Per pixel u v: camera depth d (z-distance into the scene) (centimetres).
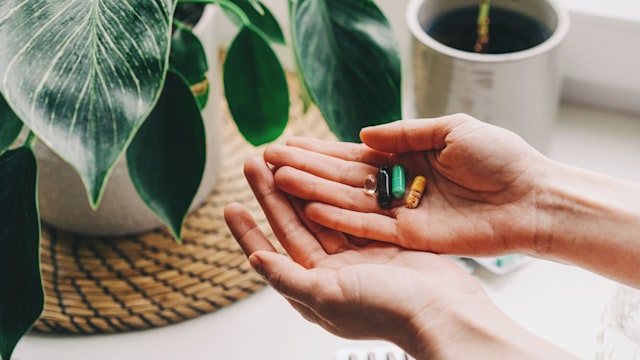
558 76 58
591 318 58
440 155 52
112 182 58
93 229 62
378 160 55
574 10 66
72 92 42
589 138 68
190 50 54
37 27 43
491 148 50
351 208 53
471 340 46
